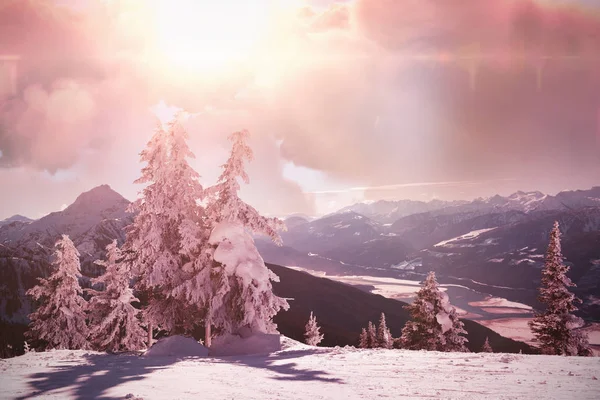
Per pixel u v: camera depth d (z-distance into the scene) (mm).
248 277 23391
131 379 11281
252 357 16969
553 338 39562
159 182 25297
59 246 40375
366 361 13594
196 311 25828
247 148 25078
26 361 16188
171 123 25906
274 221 25328
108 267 36531
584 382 9336
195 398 8703
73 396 9070
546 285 40938
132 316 36219
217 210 25359
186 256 25672
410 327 41281
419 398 8211
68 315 38906
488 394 8375
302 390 9336
